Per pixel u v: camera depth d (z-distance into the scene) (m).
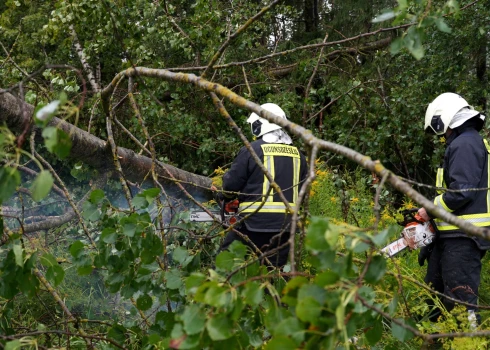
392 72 7.70
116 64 6.65
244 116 6.55
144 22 5.60
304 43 9.52
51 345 2.68
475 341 2.60
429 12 1.67
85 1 5.18
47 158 5.74
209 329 1.34
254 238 3.65
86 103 5.98
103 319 3.80
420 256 3.80
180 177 4.38
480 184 3.32
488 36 6.64
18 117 2.74
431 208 1.29
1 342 2.03
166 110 6.36
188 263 2.25
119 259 2.34
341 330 1.21
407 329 1.41
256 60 2.68
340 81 7.10
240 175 3.66
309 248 1.24
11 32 6.82
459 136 3.35
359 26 8.92
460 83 6.84
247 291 1.39
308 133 1.64
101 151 3.54
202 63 6.41
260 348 1.78
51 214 5.67
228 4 6.84
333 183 5.16
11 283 2.16
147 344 2.22
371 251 1.32
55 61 6.95
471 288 3.35
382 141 6.82
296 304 1.34
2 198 1.46
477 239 3.32
